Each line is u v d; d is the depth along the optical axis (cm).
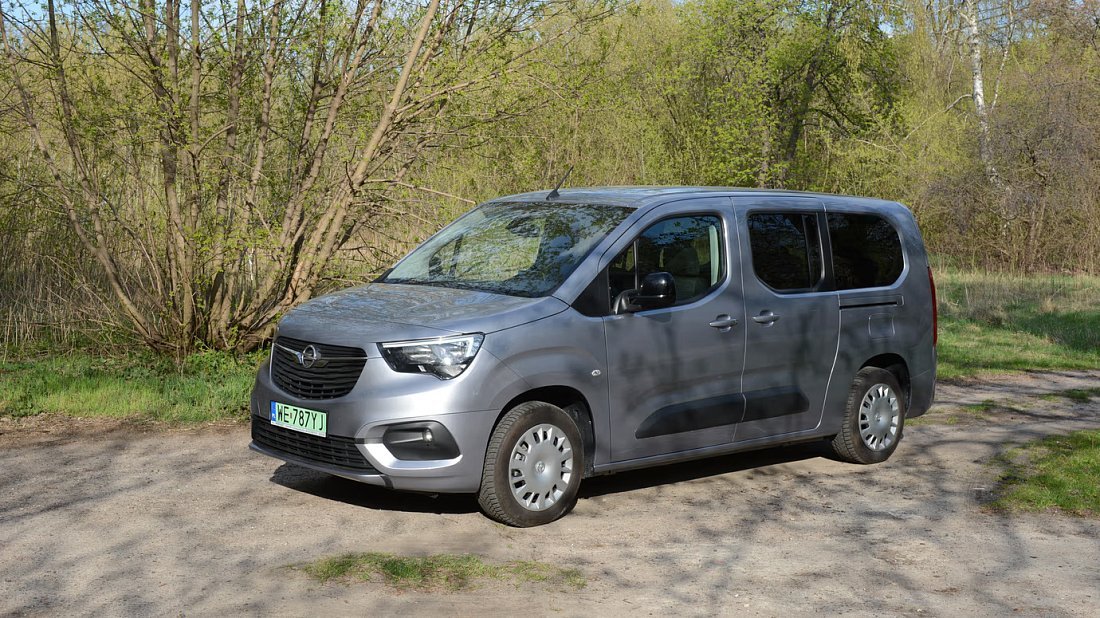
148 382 932
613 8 1045
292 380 580
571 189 709
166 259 1020
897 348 761
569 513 606
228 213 1015
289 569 487
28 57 972
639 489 670
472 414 544
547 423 573
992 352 1395
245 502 604
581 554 529
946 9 3575
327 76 1029
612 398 599
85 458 706
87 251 1113
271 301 1062
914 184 2458
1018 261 2447
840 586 492
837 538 573
